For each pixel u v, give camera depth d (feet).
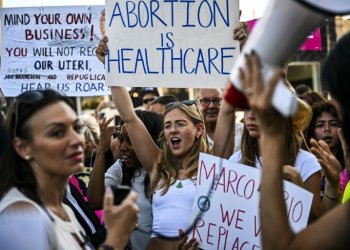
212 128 25.88
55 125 11.91
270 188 9.29
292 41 8.88
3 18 24.31
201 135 19.72
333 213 9.06
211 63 19.31
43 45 24.20
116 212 11.24
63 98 12.38
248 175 17.22
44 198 12.10
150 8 19.52
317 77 39.50
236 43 19.21
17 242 10.68
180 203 18.61
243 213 17.13
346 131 9.56
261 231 9.38
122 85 19.61
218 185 17.42
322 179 20.65
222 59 19.30
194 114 19.61
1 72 24.34
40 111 11.96
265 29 8.89
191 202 18.57
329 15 8.46
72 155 11.98
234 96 9.47
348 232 8.86
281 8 8.77
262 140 9.43
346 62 9.34
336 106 9.67
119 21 19.65
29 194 11.65
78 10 24.12
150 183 19.93
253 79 8.75
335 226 8.93
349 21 34.35
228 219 17.25
